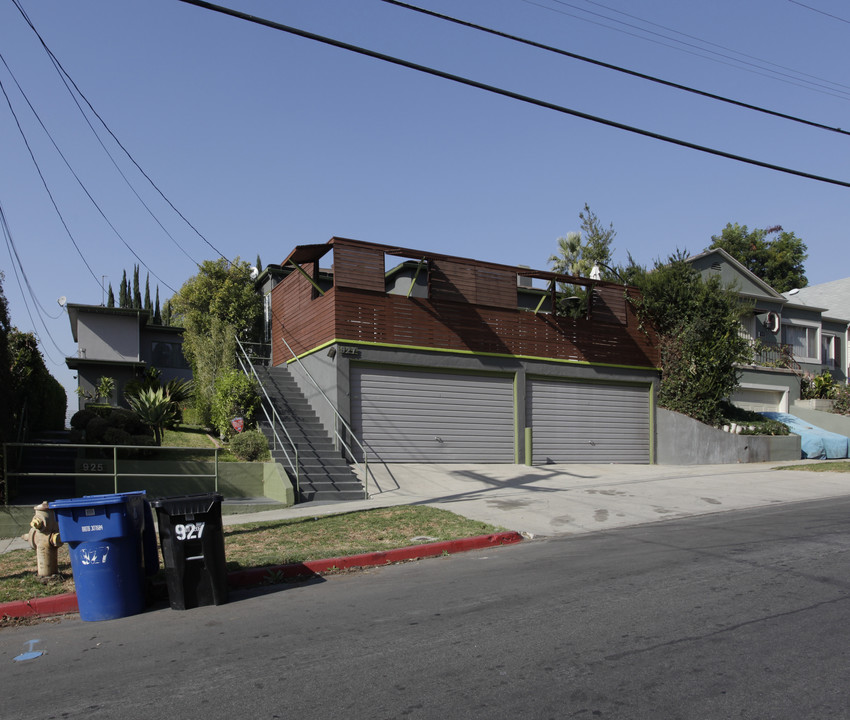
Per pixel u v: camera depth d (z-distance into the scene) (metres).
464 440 18.22
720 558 8.56
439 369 18.02
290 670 5.22
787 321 31.61
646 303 21.89
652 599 6.81
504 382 19.00
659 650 5.38
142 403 16.03
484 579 7.99
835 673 4.88
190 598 7.25
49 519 8.11
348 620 6.52
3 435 12.09
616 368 21.02
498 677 4.91
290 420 17.22
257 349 26.30
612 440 20.86
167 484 13.45
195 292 28.22
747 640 5.57
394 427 17.25
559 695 4.57
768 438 22.31
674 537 10.15
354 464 16.44
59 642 6.28
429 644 5.69
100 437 15.30
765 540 9.66
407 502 13.44
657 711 4.30
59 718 4.52
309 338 18.59
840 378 33.53
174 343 28.73
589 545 9.84
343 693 4.72
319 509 12.77
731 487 15.50
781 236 49.88
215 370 19.28
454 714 4.32
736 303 22.56
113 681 5.17
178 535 7.25
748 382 26.22
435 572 8.55
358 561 9.02
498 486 15.33
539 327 19.69
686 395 21.48
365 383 16.98
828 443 23.91
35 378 17.70
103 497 7.15
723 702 4.43
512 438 18.97
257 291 29.30
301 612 6.89
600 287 21.06
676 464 21.14
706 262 29.16
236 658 5.56
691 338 21.47
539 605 6.74
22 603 7.24
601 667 5.05
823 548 8.99
